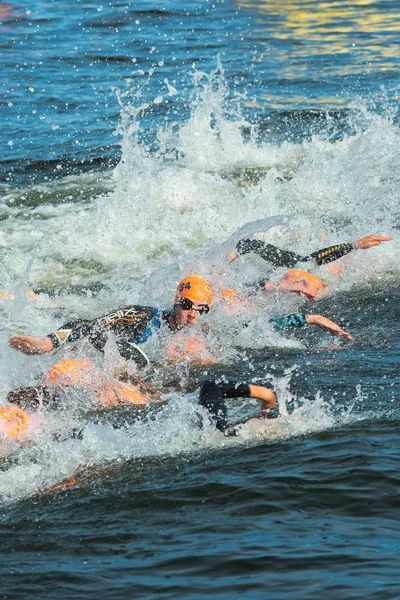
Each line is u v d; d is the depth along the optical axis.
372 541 9.34
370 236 19.03
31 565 9.36
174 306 15.74
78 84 41.44
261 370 15.24
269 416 13.01
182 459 11.86
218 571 8.97
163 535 9.86
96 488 11.16
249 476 11.12
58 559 9.48
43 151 32.47
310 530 9.68
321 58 45.47
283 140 32.97
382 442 11.85
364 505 10.16
